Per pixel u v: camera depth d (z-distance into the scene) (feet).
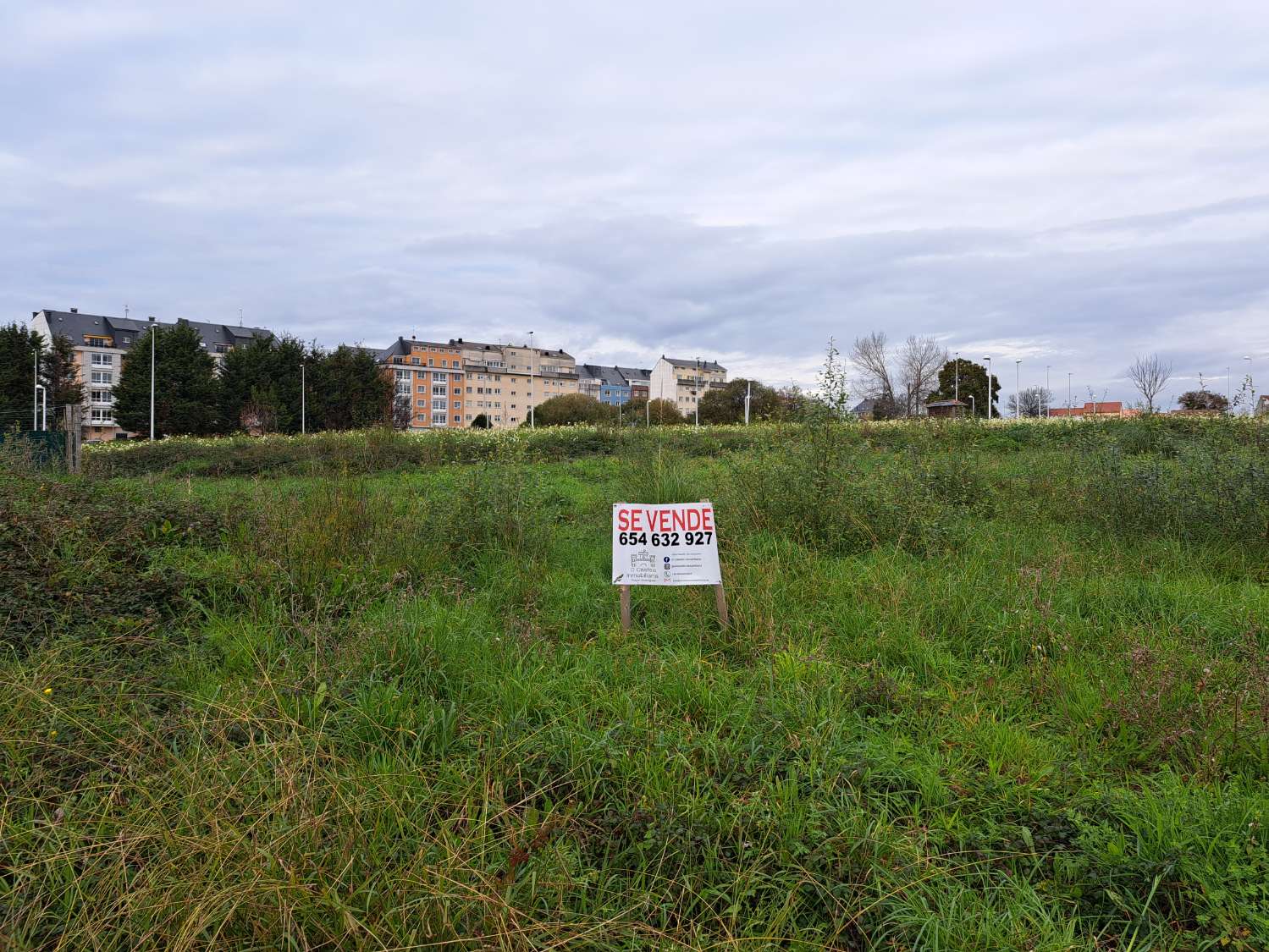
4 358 151.23
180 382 155.02
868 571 18.20
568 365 422.82
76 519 19.11
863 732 11.05
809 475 22.94
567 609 16.99
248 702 10.69
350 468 49.11
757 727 10.84
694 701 11.86
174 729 10.34
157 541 20.04
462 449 56.44
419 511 23.38
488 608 16.56
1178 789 9.43
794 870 8.09
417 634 13.37
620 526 15.76
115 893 7.22
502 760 9.82
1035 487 29.12
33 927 6.97
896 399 155.84
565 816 8.70
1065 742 11.01
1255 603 16.12
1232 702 11.44
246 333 318.04
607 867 8.20
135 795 8.76
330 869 7.33
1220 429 30.37
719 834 8.57
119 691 11.36
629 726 10.70
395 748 10.18
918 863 8.15
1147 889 7.96
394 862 7.78
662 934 6.97
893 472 24.44
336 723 10.71
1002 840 8.70
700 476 30.60
